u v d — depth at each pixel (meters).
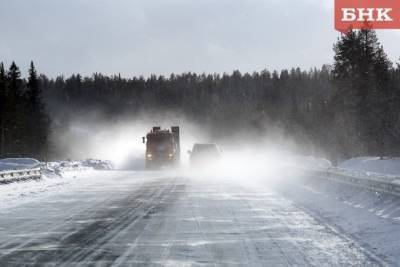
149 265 12.79
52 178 44.38
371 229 16.91
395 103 77.06
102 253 14.16
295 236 16.38
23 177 38.69
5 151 111.69
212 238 16.20
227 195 28.94
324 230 17.34
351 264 12.68
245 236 16.48
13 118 110.81
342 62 86.69
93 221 19.97
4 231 17.94
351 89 84.50
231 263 12.95
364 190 23.30
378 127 78.19
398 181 20.36
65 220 20.38
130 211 22.75
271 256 13.66
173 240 15.91
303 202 25.09
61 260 13.38
